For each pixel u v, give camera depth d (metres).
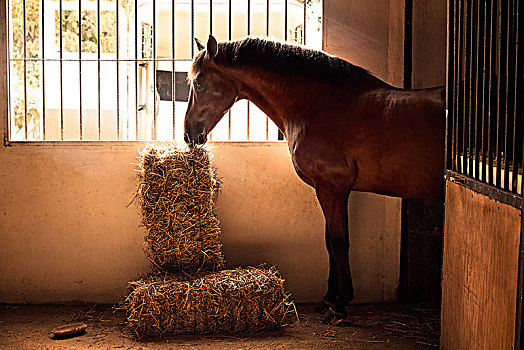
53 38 5.11
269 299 3.20
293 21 4.27
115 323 3.46
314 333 3.24
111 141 3.80
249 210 3.85
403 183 3.12
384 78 3.77
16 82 5.11
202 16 4.45
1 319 3.55
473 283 2.31
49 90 5.13
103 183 3.81
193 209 3.31
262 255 3.88
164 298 3.09
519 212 1.85
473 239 2.31
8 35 3.75
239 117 4.48
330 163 3.18
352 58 3.76
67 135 4.94
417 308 3.76
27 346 3.08
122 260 3.86
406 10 3.74
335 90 3.26
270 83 3.36
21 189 3.80
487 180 2.32
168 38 4.50
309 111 3.29
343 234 3.26
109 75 5.06
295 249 3.88
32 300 3.88
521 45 1.88
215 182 3.43
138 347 3.02
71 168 3.80
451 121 2.69
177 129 4.54
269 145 3.82
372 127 3.12
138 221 3.83
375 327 3.37
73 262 3.86
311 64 3.31
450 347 2.63
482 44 2.33
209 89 3.41
